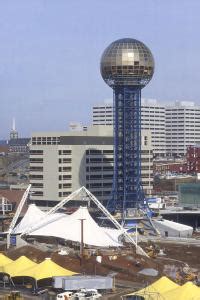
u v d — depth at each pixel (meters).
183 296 191.12
